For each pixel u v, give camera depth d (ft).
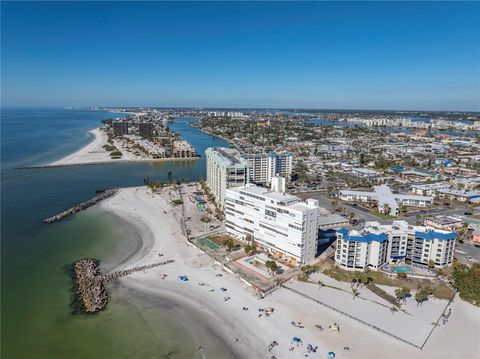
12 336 399.03
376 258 540.93
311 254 577.84
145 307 457.27
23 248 626.64
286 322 423.64
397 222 612.29
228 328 415.03
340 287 498.28
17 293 483.92
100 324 422.82
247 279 516.73
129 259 590.14
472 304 459.32
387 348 378.53
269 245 609.42
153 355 373.81
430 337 395.14
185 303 465.47
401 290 459.73
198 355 373.61
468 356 367.04
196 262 579.07
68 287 504.43
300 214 542.57
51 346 385.50
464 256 609.01
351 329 409.90
